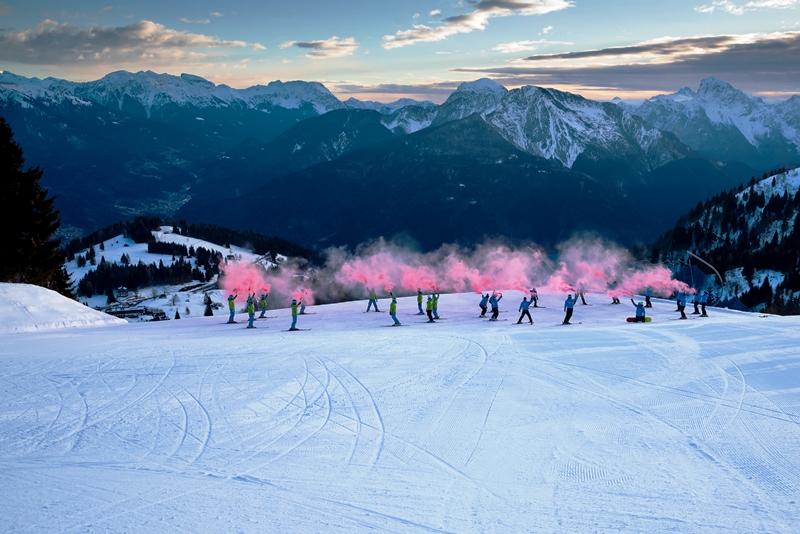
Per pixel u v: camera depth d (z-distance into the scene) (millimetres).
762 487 16672
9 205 71625
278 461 19172
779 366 29297
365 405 24797
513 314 53281
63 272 81500
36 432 22219
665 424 21875
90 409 24906
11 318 49219
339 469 18438
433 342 37750
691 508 15516
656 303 62062
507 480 17469
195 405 25203
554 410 23734
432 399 25406
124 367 32188
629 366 30312
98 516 15508
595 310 55312
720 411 23125
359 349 35781
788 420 21953
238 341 39906
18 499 16578
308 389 27203
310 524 14969
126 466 18938
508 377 28688
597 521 14906
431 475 17906
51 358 34875
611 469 18078
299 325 48656
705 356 31906
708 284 90688
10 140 75375
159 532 14609
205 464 19016
